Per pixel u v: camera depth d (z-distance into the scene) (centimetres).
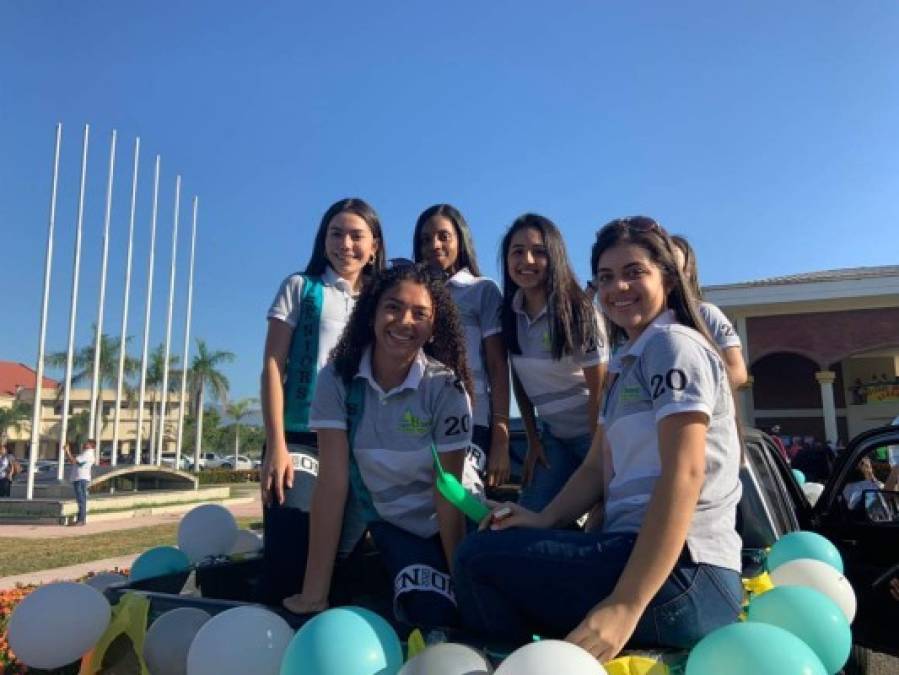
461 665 170
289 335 331
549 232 331
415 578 243
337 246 340
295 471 306
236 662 196
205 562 337
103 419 5803
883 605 425
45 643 235
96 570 951
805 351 2428
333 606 298
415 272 264
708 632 192
